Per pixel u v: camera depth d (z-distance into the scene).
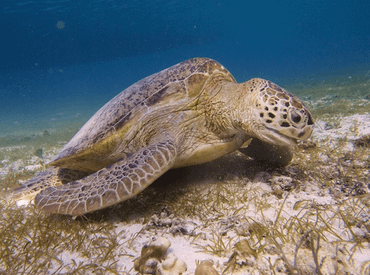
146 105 0.89
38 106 15.59
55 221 0.72
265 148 0.94
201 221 0.69
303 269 0.47
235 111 0.84
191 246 0.59
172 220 0.68
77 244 0.62
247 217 0.67
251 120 0.81
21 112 12.79
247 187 0.84
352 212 0.65
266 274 0.49
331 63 13.02
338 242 0.54
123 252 0.59
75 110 9.74
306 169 0.93
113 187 0.69
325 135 1.48
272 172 0.92
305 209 0.68
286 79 8.05
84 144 0.91
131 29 21.56
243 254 0.52
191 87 0.89
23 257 0.59
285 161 0.94
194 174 0.94
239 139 0.95
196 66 0.94
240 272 0.50
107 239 0.63
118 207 0.79
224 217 0.70
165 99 0.89
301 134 0.76
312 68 12.09
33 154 2.30
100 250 0.60
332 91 3.70
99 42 24.98
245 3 23.97
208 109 0.89
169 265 0.50
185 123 0.88
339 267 0.47
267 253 0.54
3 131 5.80
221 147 0.89
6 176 1.46
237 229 0.61
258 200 0.75
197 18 22.75
